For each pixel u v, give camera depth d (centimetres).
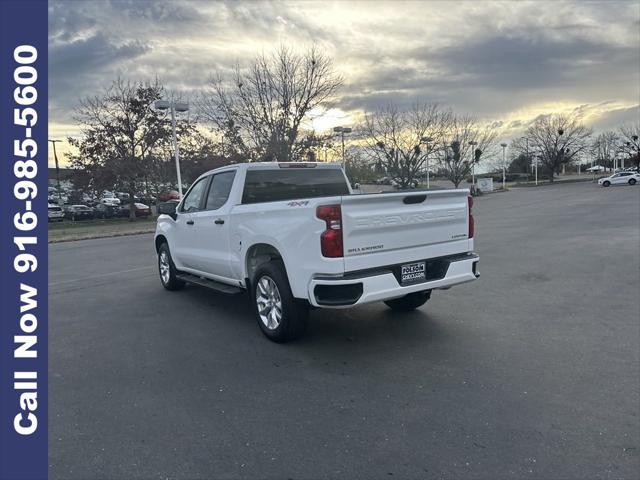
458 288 770
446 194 518
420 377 429
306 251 465
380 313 631
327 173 685
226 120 3456
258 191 615
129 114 4362
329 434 338
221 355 496
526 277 841
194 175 4272
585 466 295
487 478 286
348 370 449
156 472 299
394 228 480
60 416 372
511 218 2162
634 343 501
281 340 520
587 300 677
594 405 370
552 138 8631
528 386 405
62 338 566
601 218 1912
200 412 374
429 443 323
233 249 590
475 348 498
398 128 4709
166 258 800
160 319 638
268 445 326
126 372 457
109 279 967
